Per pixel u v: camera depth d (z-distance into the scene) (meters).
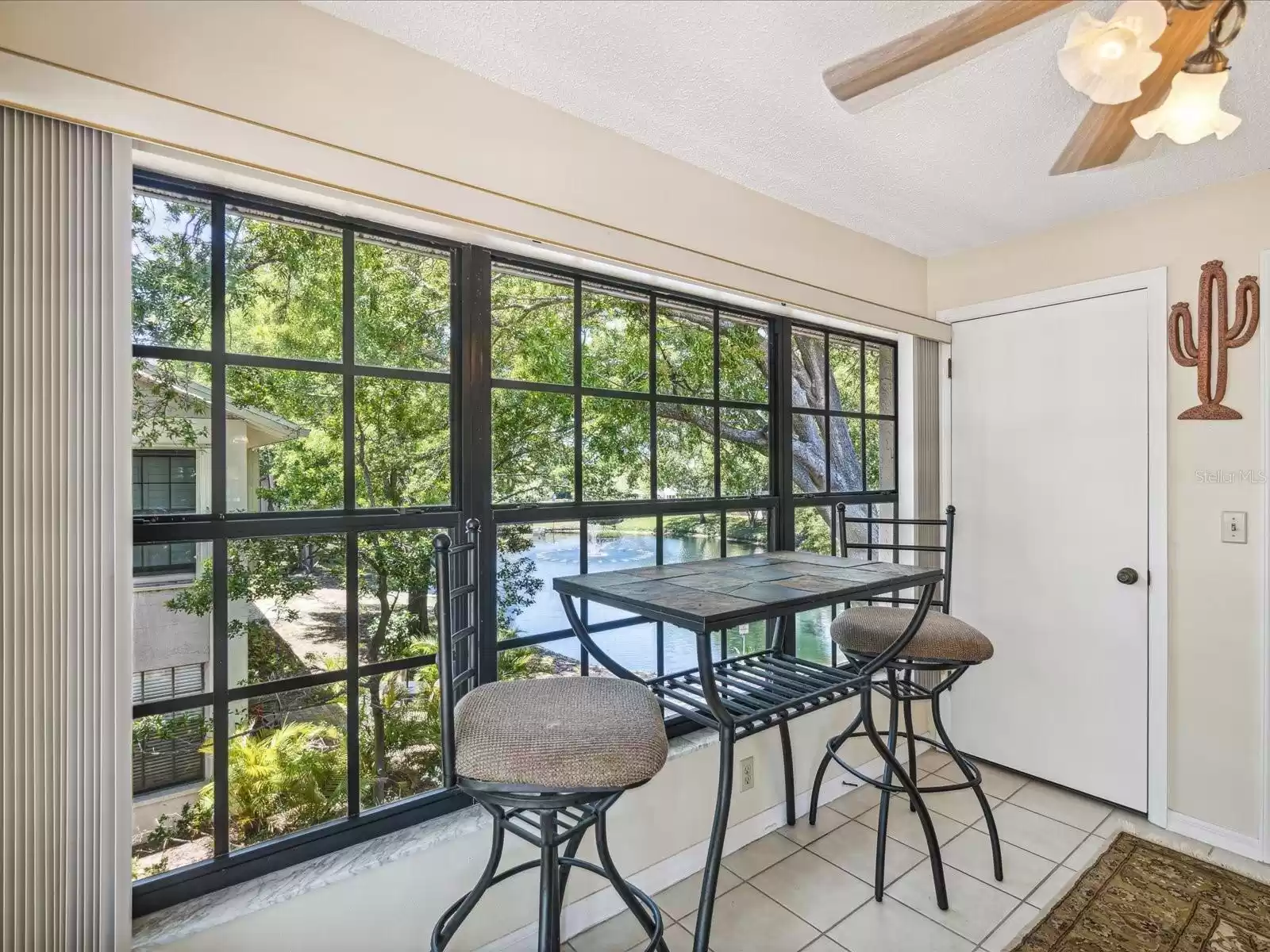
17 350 1.05
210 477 1.38
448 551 1.20
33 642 1.06
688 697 2.02
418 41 1.44
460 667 1.70
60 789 1.08
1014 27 1.06
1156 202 2.33
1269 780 2.10
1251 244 2.14
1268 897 1.92
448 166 1.51
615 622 2.11
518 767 1.09
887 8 1.32
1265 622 2.11
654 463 2.19
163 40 1.17
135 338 1.31
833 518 2.60
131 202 1.16
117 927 1.12
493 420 1.80
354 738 1.57
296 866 1.45
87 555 1.11
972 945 1.72
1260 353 2.13
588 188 1.76
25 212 1.06
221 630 1.41
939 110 1.70
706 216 2.05
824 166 2.03
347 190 1.37
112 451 1.13
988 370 2.80
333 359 1.54
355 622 1.57
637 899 1.48
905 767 2.77
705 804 2.09
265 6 1.28
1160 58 1.03
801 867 2.08
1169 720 2.31
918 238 2.69
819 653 2.80
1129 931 1.77
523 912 1.68
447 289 1.71
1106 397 2.46
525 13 1.34
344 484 1.55
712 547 2.36
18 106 1.04
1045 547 2.62
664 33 1.40
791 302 2.32
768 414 2.55
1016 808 2.44
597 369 2.04
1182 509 2.29
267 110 1.28
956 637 1.88
